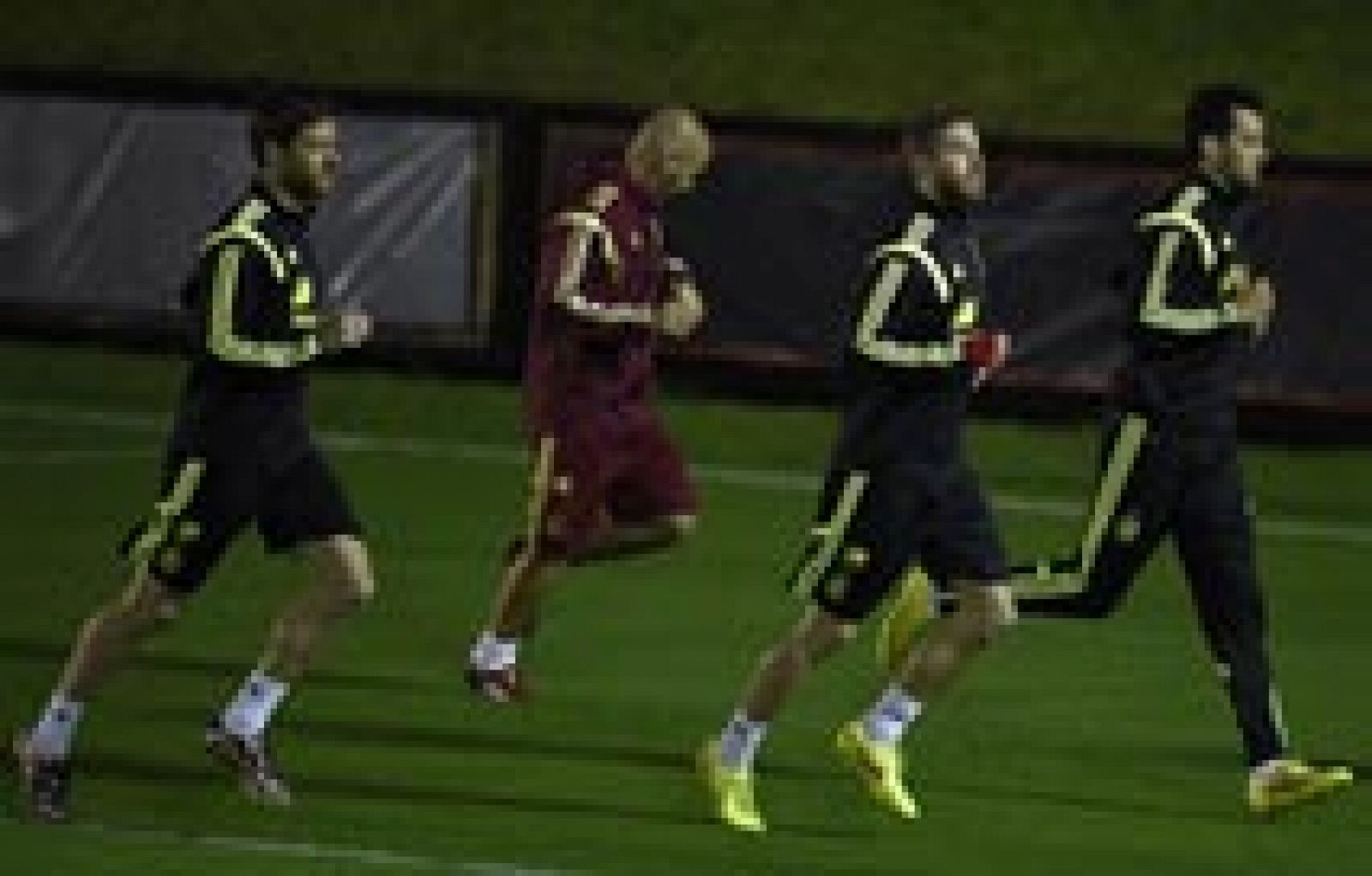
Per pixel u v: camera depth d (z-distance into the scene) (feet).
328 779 113.80
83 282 207.51
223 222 104.68
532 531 123.54
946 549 107.76
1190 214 109.50
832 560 106.83
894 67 228.02
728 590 150.92
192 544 105.70
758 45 230.48
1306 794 110.32
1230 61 228.02
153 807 109.40
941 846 108.99
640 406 123.34
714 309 198.08
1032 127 222.48
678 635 140.87
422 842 106.32
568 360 122.31
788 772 117.91
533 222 199.31
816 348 196.75
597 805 112.06
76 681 107.04
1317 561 165.27
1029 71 227.40
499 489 174.50
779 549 161.17
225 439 105.29
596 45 231.50
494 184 199.72
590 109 197.36
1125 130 221.25
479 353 201.36
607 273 121.08
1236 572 111.34
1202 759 122.62
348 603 108.06
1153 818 113.91
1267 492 181.88
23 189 207.72
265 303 103.96
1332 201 188.65
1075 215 192.03
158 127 204.74
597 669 133.69
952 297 104.83
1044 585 113.09
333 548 107.55
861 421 106.52
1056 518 172.55
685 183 122.52
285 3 236.43
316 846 105.29
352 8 235.61
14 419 188.44
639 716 125.59
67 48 233.35
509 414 194.59
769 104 224.94
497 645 125.70
